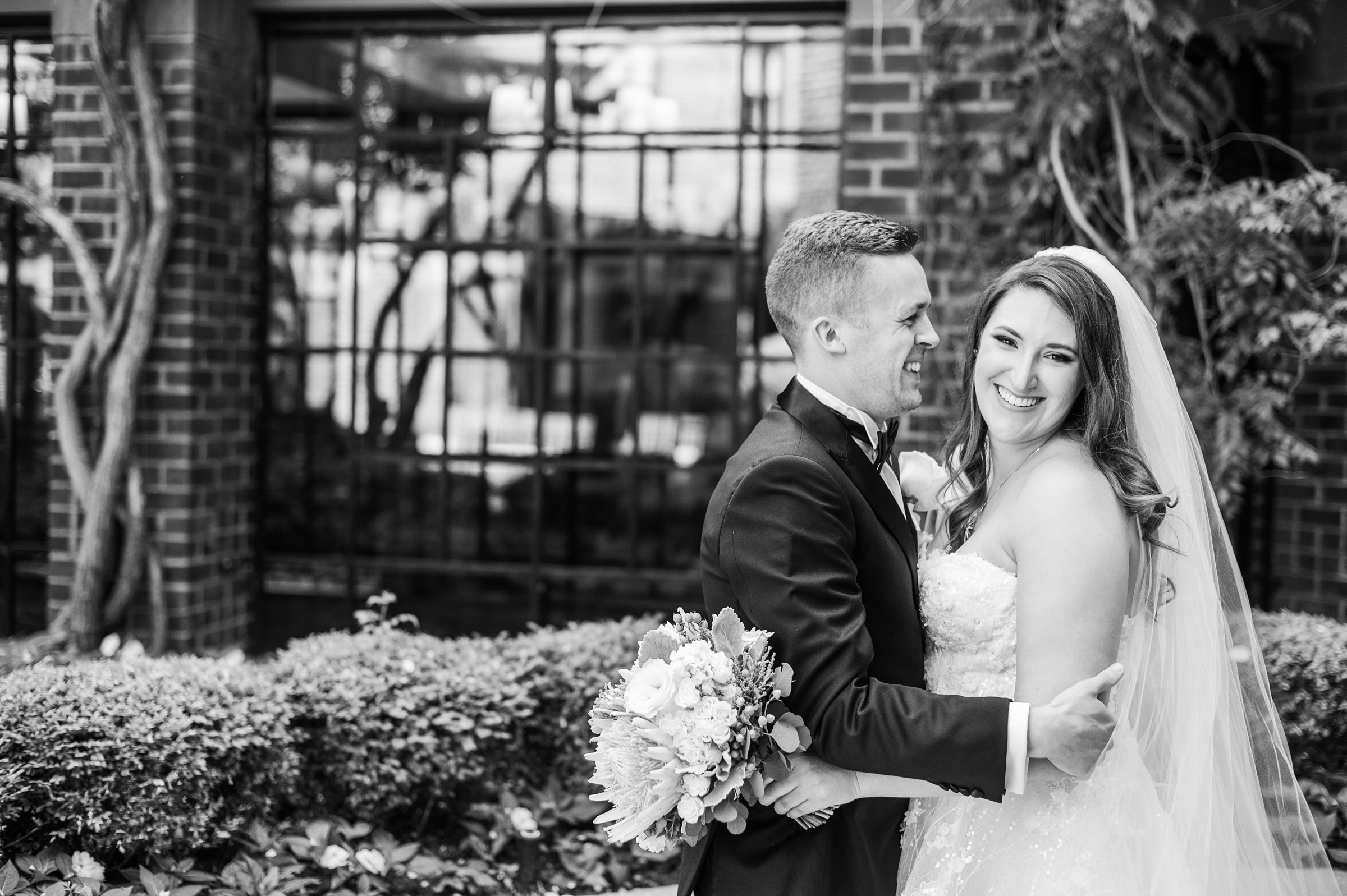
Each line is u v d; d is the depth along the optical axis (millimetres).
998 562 2035
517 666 3576
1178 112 4051
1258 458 3965
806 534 1788
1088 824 1967
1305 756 3516
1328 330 3727
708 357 4961
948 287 4133
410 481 6070
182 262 4461
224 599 4719
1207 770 2049
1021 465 2080
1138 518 2006
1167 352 4020
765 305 4980
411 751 3271
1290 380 4035
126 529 4438
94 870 2639
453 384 5527
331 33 4789
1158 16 3984
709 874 1906
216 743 2916
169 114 4449
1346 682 3480
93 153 4465
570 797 3514
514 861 3324
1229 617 2283
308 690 3227
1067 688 1834
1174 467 2158
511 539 5887
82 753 2758
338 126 5352
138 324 4391
